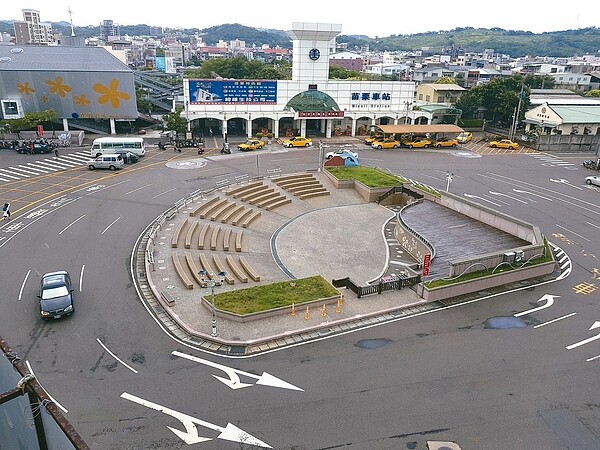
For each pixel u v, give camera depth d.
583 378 22.39
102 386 21.06
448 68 175.50
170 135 76.12
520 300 29.59
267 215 43.97
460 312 28.05
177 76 147.62
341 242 38.50
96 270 31.97
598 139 80.31
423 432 18.91
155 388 21.03
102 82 73.62
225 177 54.97
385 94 85.00
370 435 18.69
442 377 22.19
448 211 42.84
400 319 27.16
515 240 36.25
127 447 17.86
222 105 76.31
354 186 52.16
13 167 57.66
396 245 38.06
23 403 7.44
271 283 30.27
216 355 23.48
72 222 40.28
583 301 29.59
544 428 19.27
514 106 94.31
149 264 32.06
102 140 62.97
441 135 83.38
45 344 23.95
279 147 73.44
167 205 44.97
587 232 41.91
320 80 80.25
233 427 18.94
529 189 55.25
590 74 157.12
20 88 71.25
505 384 21.81
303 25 75.62
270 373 22.22
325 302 28.03
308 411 19.86
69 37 130.75
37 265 32.38
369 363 23.11
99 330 25.30
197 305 27.70
